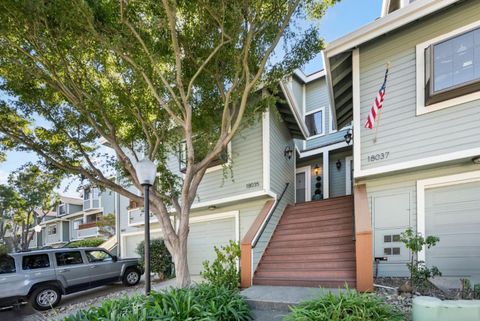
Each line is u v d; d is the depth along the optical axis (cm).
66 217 2973
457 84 521
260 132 820
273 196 811
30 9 421
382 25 587
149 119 647
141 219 1157
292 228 789
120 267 867
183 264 535
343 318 334
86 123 662
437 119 555
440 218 575
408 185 613
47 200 1947
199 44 530
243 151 843
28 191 1623
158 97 514
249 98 675
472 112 522
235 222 887
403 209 611
